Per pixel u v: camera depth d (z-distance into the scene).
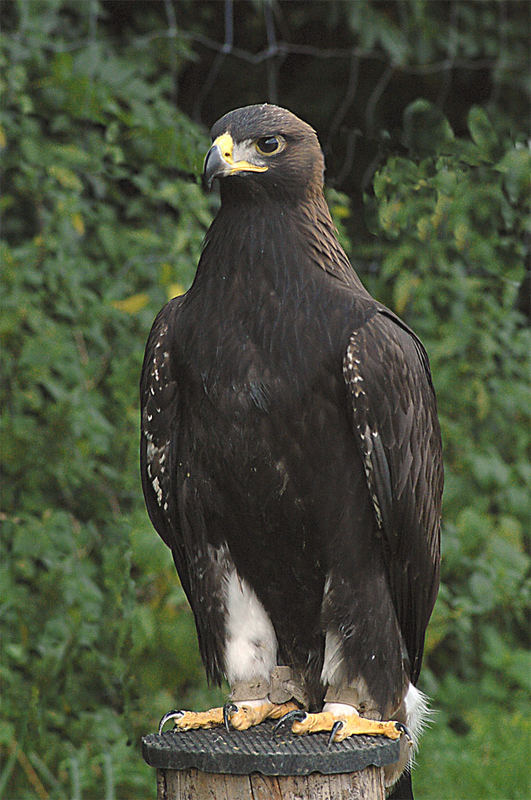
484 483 11.45
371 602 6.25
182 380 6.21
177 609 9.73
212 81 12.84
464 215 11.04
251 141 6.07
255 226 6.09
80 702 9.80
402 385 6.16
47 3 10.26
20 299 9.51
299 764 5.53
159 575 9.71
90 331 9.84
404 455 6.24
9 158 9.83
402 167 10.89
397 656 6.34
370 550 6.25
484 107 13.62
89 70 10.07
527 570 12.38
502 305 11.65
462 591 11.45
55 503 9.80
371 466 6.11
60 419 9.58
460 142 11.02
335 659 6.21
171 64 11.07
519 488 12.02
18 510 9.66
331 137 11.48
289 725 6.12
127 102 10.32
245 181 6.06
